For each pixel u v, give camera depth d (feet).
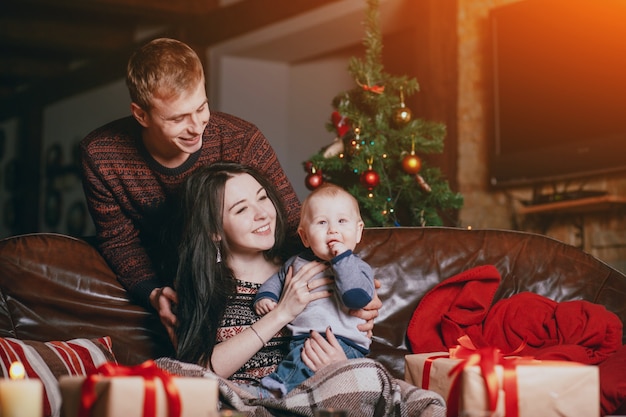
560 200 16.03
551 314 7.93
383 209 10.74
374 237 8.92
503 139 17.02
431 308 8.39
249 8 23.21
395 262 8.75
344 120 10.94
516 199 17.02
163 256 8.16
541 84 16.37
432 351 8.18
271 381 7.11
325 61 24.08
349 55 23.62
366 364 6.64
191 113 7.29
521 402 5.52
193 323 7.38
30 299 8.09
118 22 28.35
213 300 7.47
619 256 15.48
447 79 17.89
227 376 7.25
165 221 8.12
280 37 22.29
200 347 7.29
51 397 7.06
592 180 15.97
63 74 32.22
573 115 15.88
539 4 16.38
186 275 7.51
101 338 7.98
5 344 7.16
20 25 27.37
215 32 24.40
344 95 11.32
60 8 26.94
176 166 7.96
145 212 8.16
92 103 30.91
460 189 17.49
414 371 6.93
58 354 7.38
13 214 35.01
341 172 11.19
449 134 17.72
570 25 15.92
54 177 33.04
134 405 4.92
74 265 8.30
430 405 6.25
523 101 16.69
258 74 24.50
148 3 24.63
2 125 36.58
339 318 7.34
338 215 7.45
